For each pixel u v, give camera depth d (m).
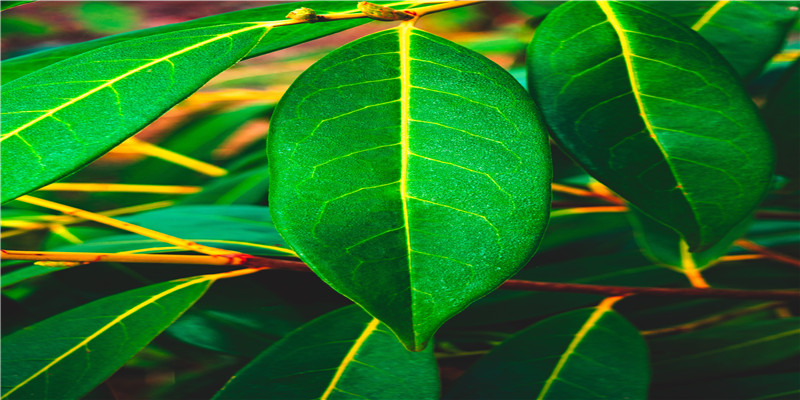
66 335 0.37
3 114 0.30
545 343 0.38
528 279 0.51
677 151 0.32
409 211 0.30
